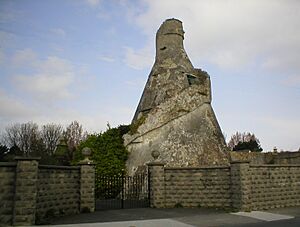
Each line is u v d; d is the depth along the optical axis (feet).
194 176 63.82
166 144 84.48
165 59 100.99
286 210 60.59
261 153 116.16
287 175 67.72
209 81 98.02
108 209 59.72
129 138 89.25
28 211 41.73
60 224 42.98
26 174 42.34
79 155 91.09
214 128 91.91
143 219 47.70
